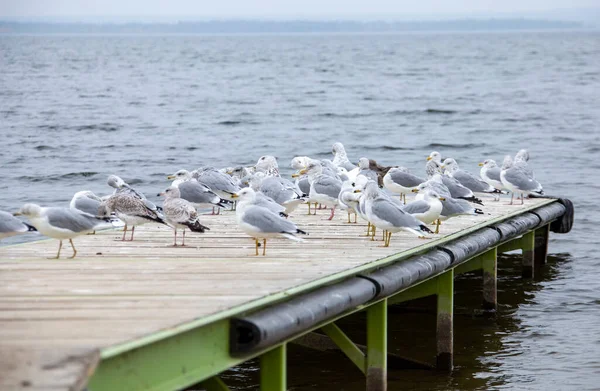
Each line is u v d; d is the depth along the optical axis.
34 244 13.49
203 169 18.33
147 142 40.12
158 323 7.92
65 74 90.56
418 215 14.08
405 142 41.03
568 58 125.81
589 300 17.62
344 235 14.53
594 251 22.08
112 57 137.75
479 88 72.44
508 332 15.47
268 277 10.40
